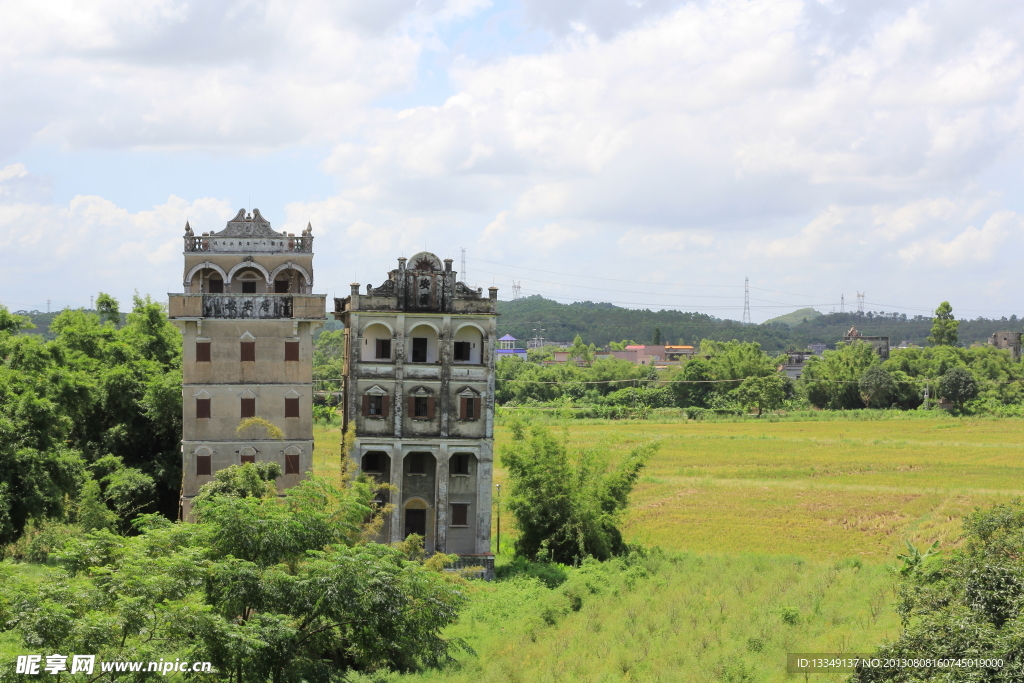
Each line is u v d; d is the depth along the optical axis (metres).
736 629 45.56
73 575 32.69
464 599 39.22
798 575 58.28
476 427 59.97
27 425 55.81
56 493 55.72
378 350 60.56
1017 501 41.94
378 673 40.62
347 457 58.88
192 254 58.78
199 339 58.16
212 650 30.98
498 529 70.00
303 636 35.09
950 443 133.00
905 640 33.44
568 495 64.31
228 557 34.16
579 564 63.72
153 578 30.31
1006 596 33.97
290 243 59.59
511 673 40.56
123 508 63.06
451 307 59.78
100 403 69.06
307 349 59.12
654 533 74.94
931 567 47.88
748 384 183.88
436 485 59.75
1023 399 195.00
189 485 57.84
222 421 58.28
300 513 38.34
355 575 34.66
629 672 40.44
